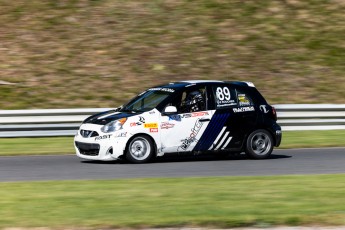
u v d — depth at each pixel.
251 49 85.31
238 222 28.12
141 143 47.81
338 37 90.00
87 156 48.09
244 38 87.50
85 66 79.25
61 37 84.94
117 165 46.78
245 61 82.56
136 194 34.12
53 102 71.19
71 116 61.25
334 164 47.69
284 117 64.12
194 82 50.09
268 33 89.25
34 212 29.77
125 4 92.94
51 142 58.41
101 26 87.62
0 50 81.44
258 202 32.09
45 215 29.19
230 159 50.59
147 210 30.23
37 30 86.12
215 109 49.34
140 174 42.62
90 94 73.38
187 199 32.81
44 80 75.88
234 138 49.69
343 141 60.47
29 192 34.69
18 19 88.31
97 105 71.12
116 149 47.16
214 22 90.44
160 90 50.28
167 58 81.62
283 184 37.41
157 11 91.88
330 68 82.94
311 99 75.31
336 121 65.31
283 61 83.44
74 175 42.19
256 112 50.38
